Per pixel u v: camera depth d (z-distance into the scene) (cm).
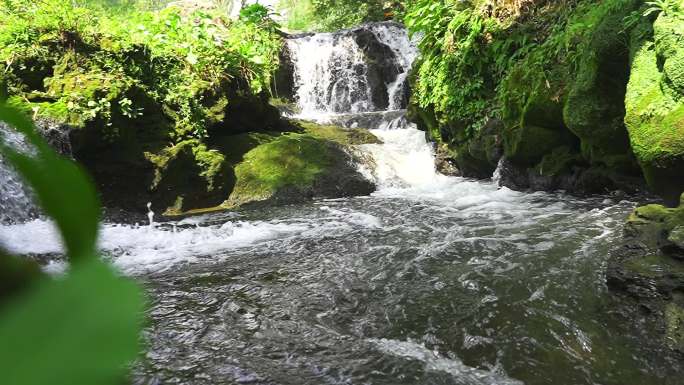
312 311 360
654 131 443
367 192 793
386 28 1434
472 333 318
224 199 760
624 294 324
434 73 833
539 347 298
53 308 16
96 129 655
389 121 1113
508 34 734
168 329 332
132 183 705
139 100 725
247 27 1255
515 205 618
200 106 799
